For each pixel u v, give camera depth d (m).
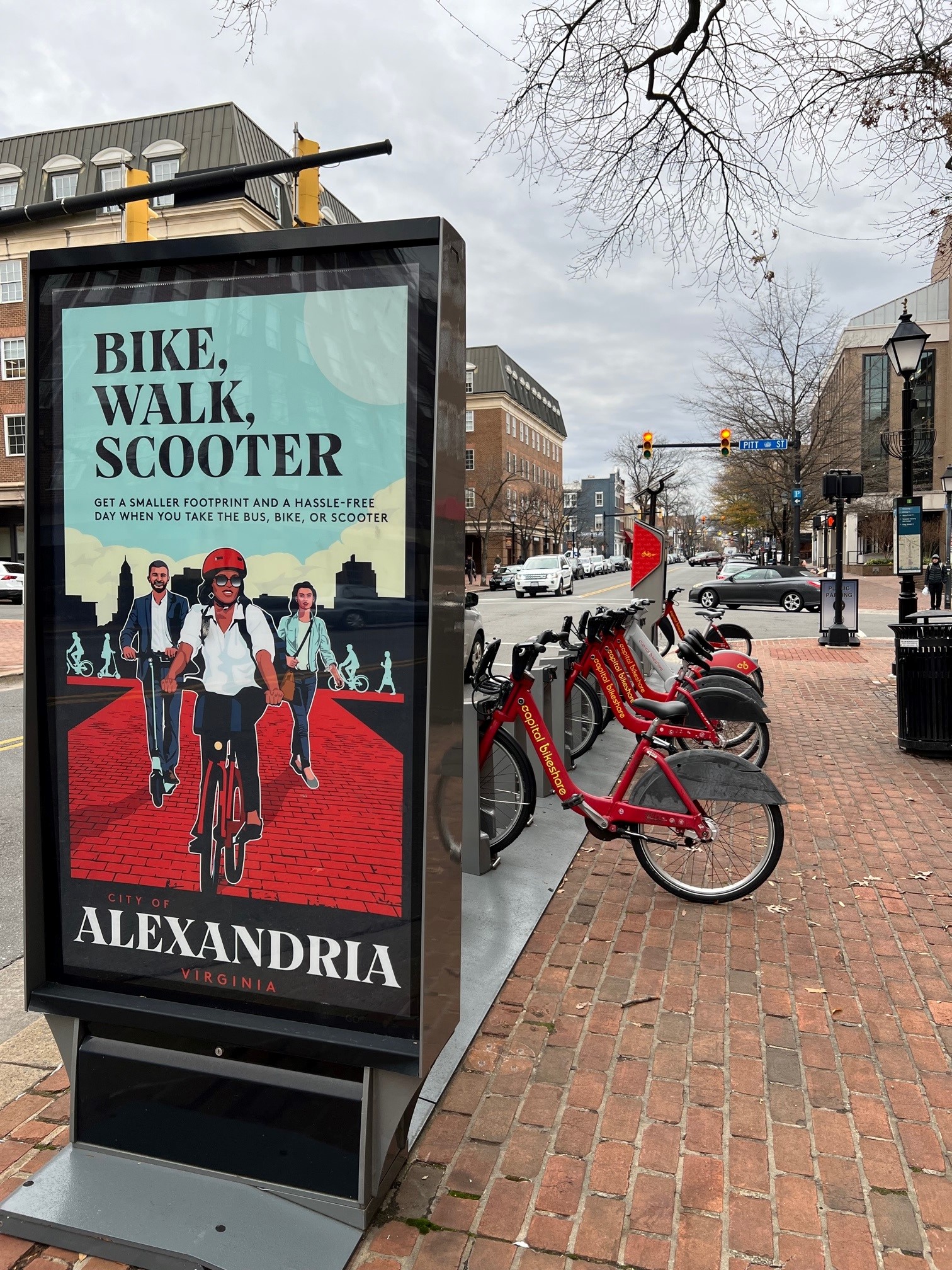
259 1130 2.24
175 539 2.28
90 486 2.33
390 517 2.13
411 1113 2.33
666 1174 2.39
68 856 2.40
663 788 4.17
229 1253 2.06
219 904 2.30
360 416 2.13
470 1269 2.08
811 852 5.00
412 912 2.15
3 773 7.24
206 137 34.44
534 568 36.38
